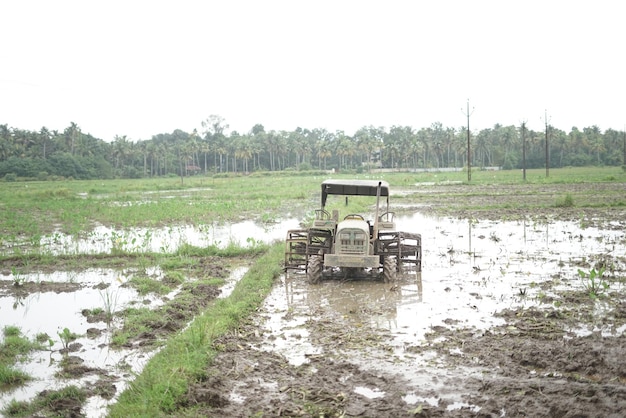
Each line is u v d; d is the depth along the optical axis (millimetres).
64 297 12195
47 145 124312
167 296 12180
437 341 8656
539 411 6211
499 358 7852
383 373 7430
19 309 11258
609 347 8078
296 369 7660
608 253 15773
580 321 9461
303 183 63250
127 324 9875
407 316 10078
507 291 11719
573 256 15445
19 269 15312
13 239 20141
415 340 8734
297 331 9344
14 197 44125
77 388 7215
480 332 9047
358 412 6336
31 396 7219
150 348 8891
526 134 128625
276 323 9805
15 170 102750
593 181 52406
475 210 29000
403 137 142375
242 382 7285
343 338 8883
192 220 26797
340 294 11797
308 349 8461
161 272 14719
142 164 139000
